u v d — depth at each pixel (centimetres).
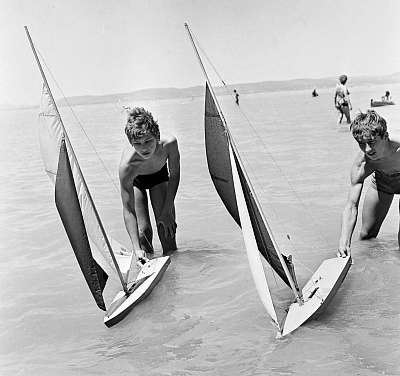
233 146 317
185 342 299
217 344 294
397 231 432
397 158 369
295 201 509
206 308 337
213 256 420
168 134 434
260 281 296
